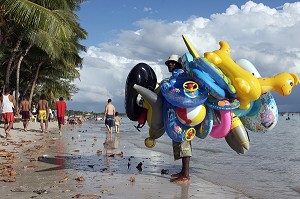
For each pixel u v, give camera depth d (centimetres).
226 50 649
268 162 1042
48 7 1989
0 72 3631
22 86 4241
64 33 1650
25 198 508
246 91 596
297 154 1270
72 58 3394
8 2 1545
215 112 638
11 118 1393
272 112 661
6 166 763
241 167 930
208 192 601
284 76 615
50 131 2111
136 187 612
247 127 705
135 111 684
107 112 1803
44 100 1886
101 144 1384
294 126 4356
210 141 1736
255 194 611
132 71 671
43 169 745
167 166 852
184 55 647
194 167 898
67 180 641
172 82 625
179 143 669
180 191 598
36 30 1973
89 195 536
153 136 703
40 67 3744
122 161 905
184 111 611
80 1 2719
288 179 766
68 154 1004
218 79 602
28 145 1205
